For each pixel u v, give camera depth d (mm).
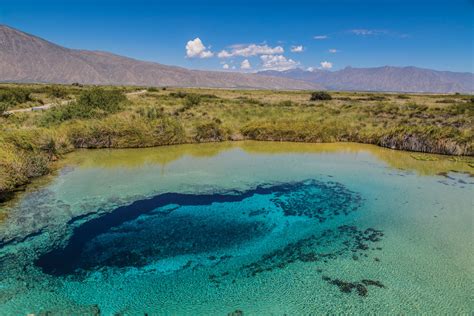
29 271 7848
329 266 8180
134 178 14742
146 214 11023
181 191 13234
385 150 21547
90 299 6961
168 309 6715
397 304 6793
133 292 7203
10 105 34062
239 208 11680
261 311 6656
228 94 71750
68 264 8156
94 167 16438
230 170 16312
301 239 9578
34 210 11117
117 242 9227
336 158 19141
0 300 6867
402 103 45312
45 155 16672
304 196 12922
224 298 7039
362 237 9664
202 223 10477
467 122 26172
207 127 24031
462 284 7414
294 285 7449
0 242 9055
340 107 40969
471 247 9008
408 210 11578
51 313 6539
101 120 22875
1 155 13227
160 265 8203
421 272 7871
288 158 19047
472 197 12812
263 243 9328
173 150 20859
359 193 13273
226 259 8523
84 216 10750
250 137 25016
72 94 49281
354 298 6988
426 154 20266
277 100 53500
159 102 40281
